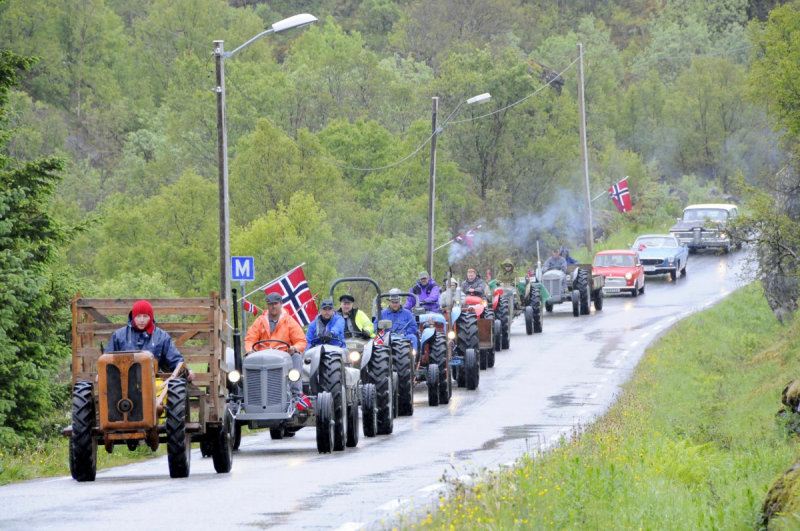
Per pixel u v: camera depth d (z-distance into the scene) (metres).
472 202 191.00
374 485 29.28
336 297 152.88
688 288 132.88
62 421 61.97
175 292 140.88
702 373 72.44
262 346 40.91
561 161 197.00
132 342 32.09
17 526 23.14
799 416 43.94
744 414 51.97
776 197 88.50
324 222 145.88
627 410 51.12
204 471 35.16
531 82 198.25
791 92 91.94
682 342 88.38
